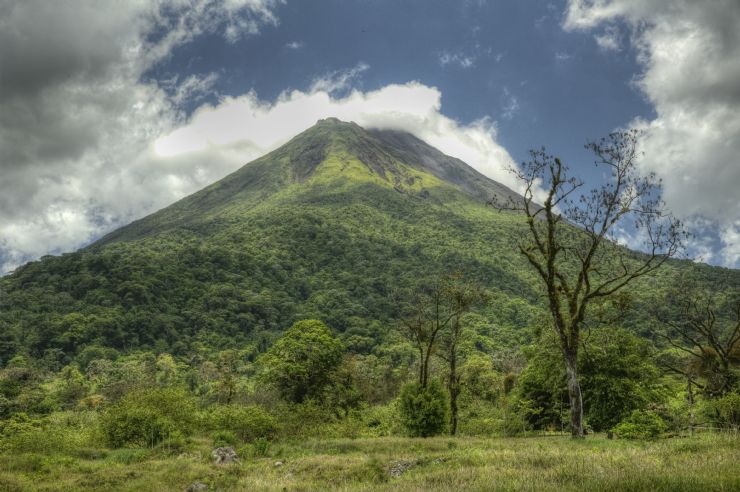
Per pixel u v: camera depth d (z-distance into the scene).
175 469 19.66
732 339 36.91
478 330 128.25
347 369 54.59
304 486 13.91
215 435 29.97
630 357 34.53
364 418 46.66
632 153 25.75
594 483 8.14
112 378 102.12
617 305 27.00
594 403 33.88
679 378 48.28
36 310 144.12
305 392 52.69
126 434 30.64
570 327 25.72
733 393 24.16
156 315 144.88
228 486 16.17
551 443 21.67
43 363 117.94
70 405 80.81
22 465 21.48
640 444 18.02
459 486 9.38
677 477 7.82
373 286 182.50
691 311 39.56
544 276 26.17
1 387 79.31
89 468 21.48
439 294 36.44
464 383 40.66
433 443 24.36
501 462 13.55
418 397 32.41
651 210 25.19
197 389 94.88
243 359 127.44
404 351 111.75
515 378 53.03
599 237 25.36
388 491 10.16
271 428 31.17
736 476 7.57
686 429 26.72
